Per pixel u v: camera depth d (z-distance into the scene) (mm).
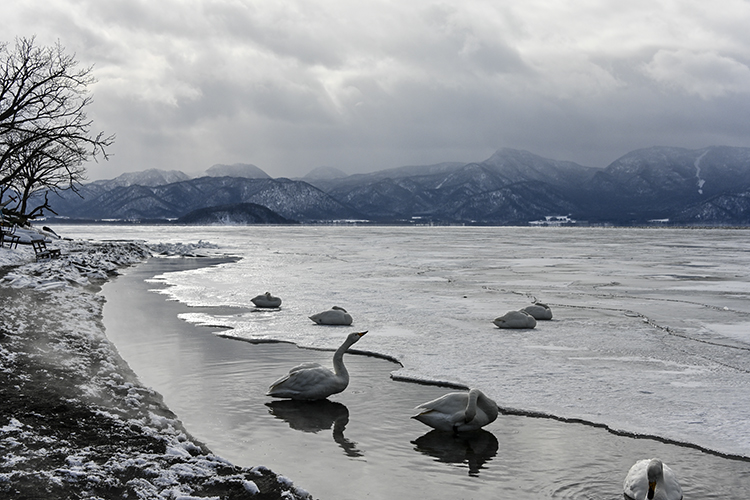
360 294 24594
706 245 81125
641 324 18172
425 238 104875
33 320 14695
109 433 7793
